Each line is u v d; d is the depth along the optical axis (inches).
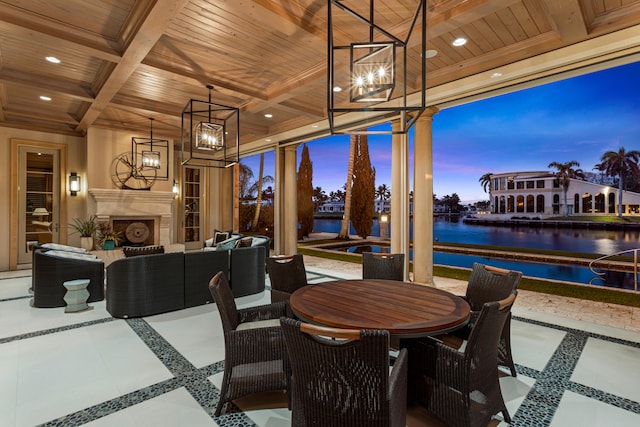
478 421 62.6
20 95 209.6
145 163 264.1
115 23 127.1
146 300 142.4
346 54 146.5
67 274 156.9
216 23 125.1
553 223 500.1
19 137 256.8
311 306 78.3
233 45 142.4
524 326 130.7
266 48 144.6
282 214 319.0
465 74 161.6
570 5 104.2
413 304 80.0
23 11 117.5
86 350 107.9
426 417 74.0
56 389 83.8
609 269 309.0
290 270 126.3
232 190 401.1
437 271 262.5
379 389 44.7
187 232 376.5
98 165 270.5
